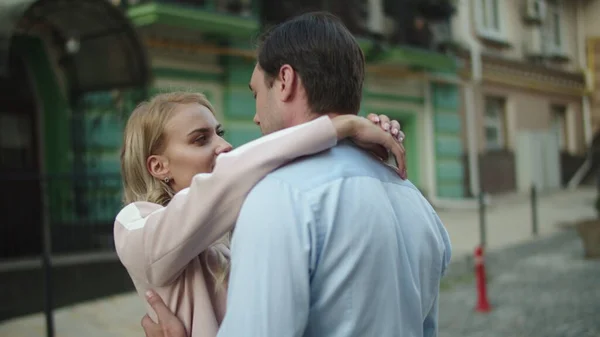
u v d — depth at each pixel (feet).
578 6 69.97
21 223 24.03
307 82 4.45
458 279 24.03
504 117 59.31
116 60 25.61
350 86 4.53
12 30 20.79
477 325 17.88
